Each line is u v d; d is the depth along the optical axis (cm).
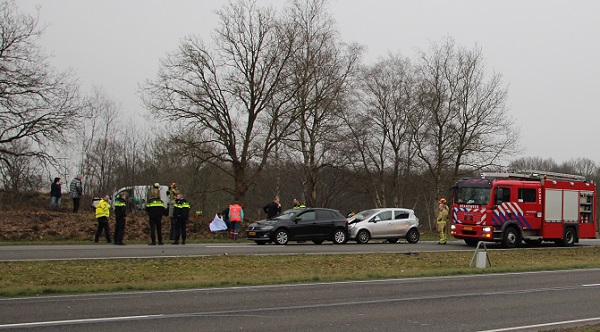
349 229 2864
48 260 1748
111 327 892
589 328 933
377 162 5769
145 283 1395
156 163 4778
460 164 5019
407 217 3005
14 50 3266
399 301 1198
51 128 3384
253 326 920
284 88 3984
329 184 5931
